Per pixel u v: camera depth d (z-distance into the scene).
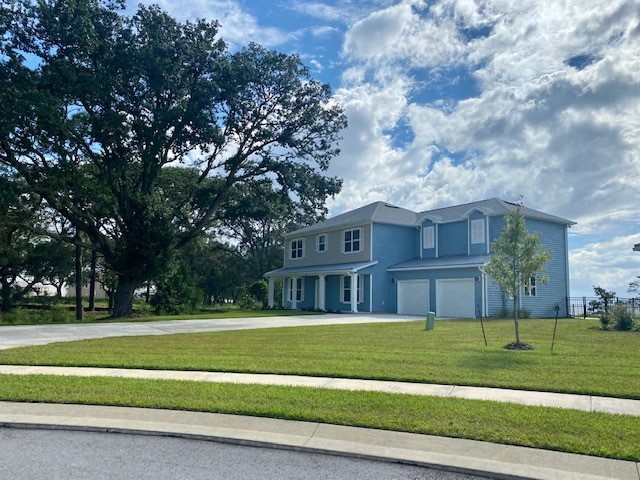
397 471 5.19
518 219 13.78
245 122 30.64
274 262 56.94
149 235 28.45
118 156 27.86
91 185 27.36
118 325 21.94
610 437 5.91
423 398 7.78
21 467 5.24
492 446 5.73
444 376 9.38
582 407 7.30
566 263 30.50
